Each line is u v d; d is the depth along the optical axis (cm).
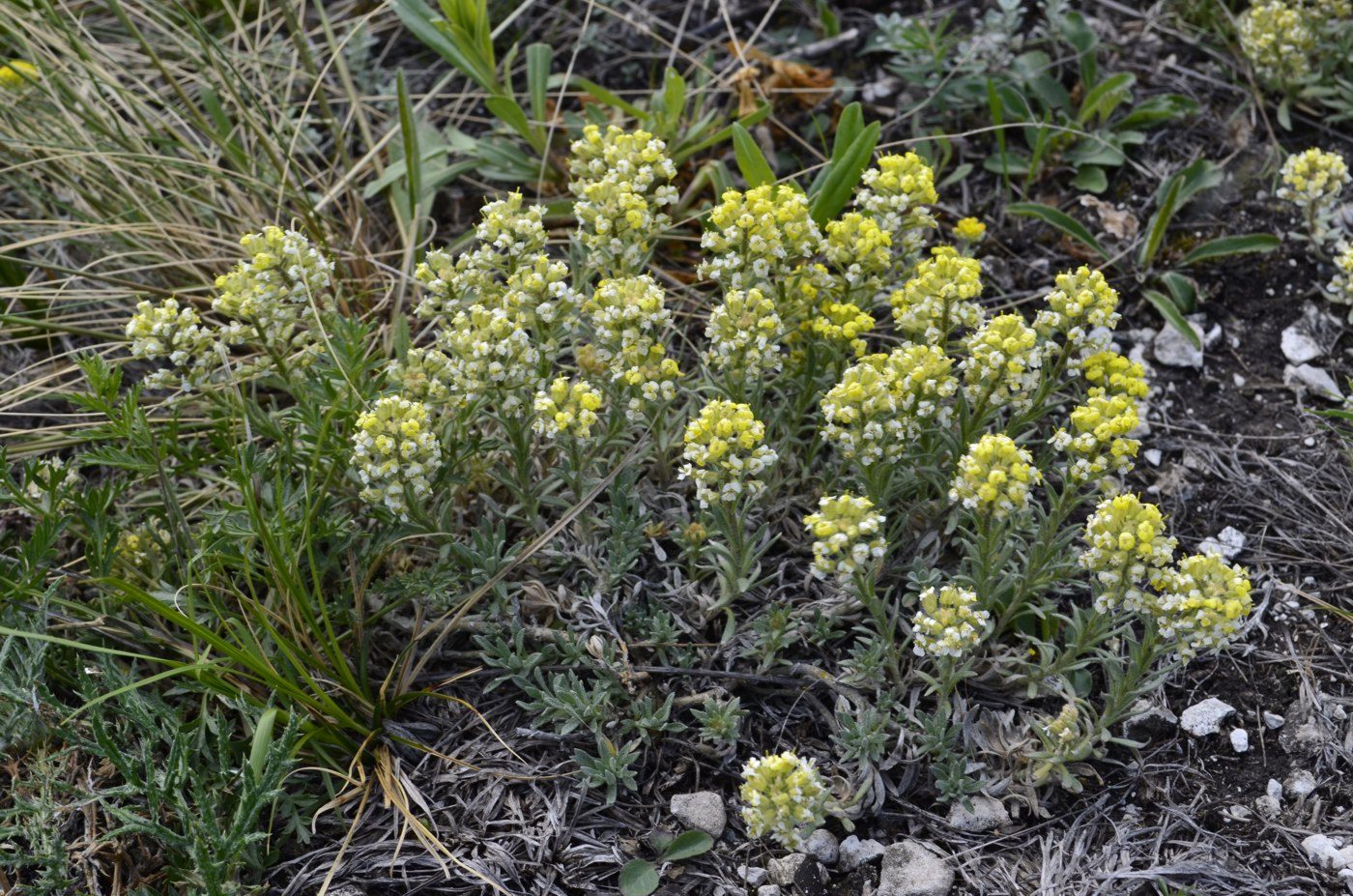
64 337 69
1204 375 68
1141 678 60
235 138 73
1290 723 61
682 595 62
